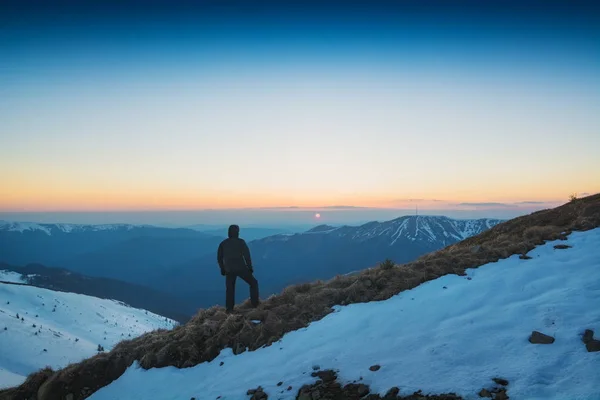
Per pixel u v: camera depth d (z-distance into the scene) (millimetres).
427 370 6641
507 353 6609
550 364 6031
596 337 6426
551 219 15781
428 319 8547
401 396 6148
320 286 12523
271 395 7277
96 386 9945
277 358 8781
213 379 8898
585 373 5602
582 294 8078
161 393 8969
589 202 16125
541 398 5320
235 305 12734
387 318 9070
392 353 7531
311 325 9969
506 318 7773
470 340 7258
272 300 12117
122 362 10391
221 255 12234
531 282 9281
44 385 10055
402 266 12227
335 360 7852
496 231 17938
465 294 9352
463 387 5965
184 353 10047
